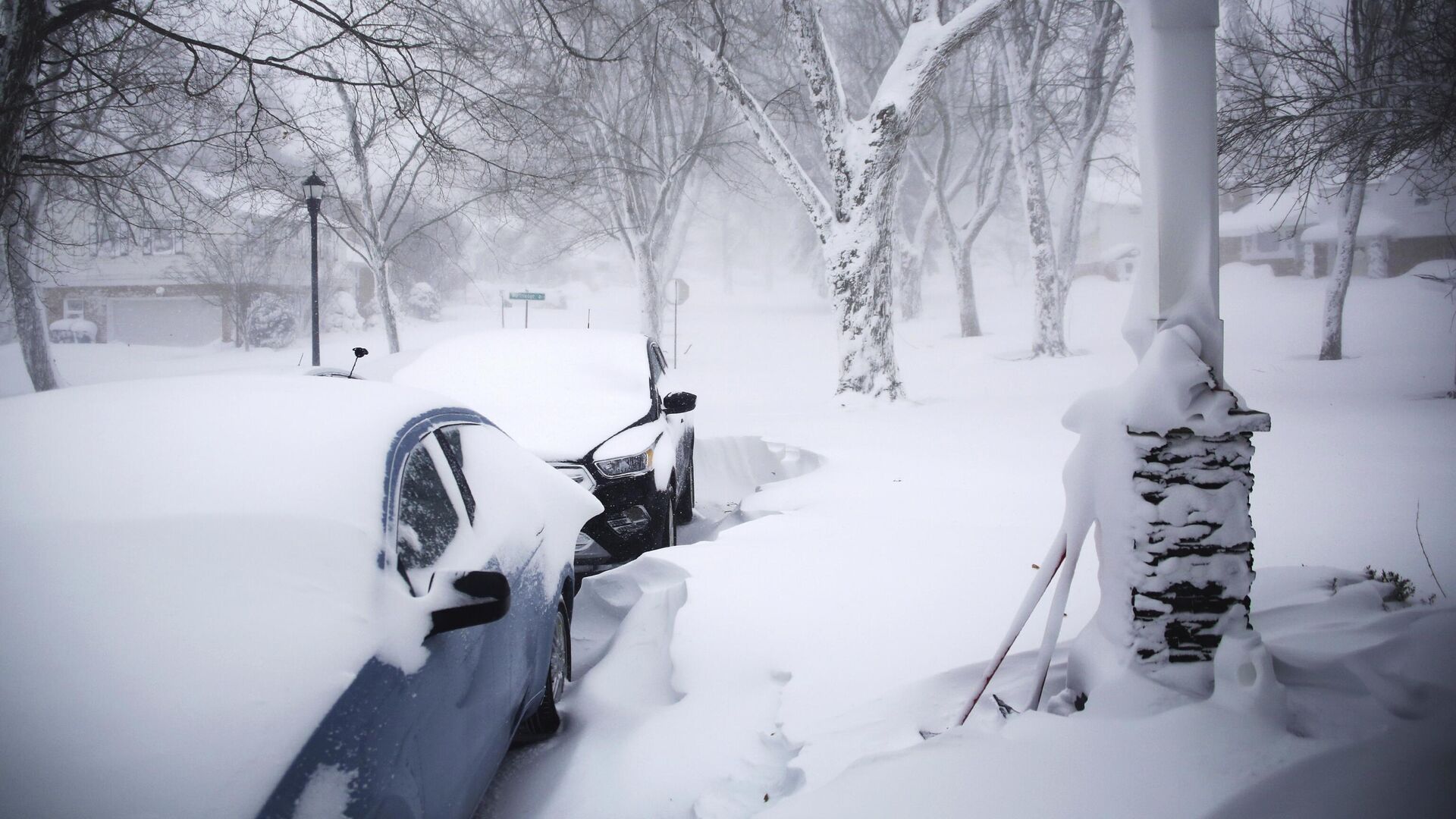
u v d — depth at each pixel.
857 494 8.59
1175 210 3.22
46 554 2.32
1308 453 10.29
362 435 2.89
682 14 17.25
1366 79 13.02
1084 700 3.31
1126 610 3.20
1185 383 3.08
